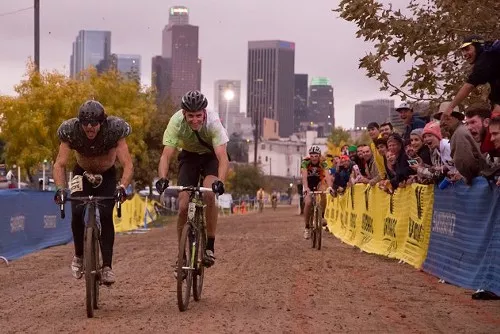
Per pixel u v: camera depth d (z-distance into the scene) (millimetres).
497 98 9938
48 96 34531
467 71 14039
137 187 54125
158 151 52219
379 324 7465
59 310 8688
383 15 14258
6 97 33969
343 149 22797
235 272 12227
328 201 26141
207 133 9047
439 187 11445
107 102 42656
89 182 8672
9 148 34656
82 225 8609
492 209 9445
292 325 7449
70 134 8484
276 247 17766
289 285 10531
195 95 8734
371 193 16766
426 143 12234
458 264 10539
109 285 8633
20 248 17078
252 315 8086
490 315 7965
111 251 8641
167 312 8375
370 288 10172
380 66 14406
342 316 7949
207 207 9148
